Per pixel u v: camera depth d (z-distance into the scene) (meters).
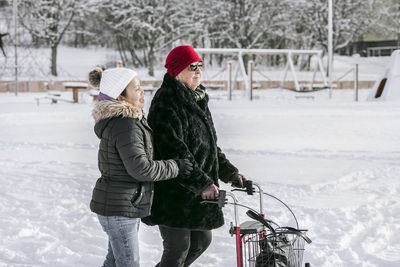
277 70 81.06
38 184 10.61
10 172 11.90
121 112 4.25
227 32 74.25
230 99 44.31
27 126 22.38
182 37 75.12
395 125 21.88
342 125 22.08
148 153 4.42
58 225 7.84
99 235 7.53
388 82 39.78
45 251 6.73
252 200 9.39
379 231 7.73
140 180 4.27
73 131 20.47
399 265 6.45
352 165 12.89
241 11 71.25
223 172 5.29
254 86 48.41
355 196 9.83
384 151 15.05
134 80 4.47
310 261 6.48
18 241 7.12
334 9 74.38
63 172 11.92
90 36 83.50
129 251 4.42
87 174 11.72
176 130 4.62
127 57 82.94
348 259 6.60
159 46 75.38
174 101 4.69
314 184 10.59
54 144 16.66
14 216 8.30
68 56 80.12
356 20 75.88
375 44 93.06
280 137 18.23
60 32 69.44
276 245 4.46
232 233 4.71
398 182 11.04
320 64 49.19
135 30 73.88
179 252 4.84
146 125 4.50
